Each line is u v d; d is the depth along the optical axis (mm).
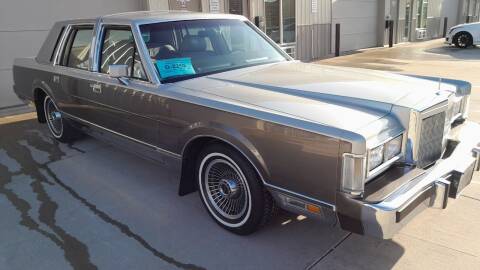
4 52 7891
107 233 3488
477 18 27562
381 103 2893
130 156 5242
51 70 5273
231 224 3391
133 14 4422
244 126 2984
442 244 3135
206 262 3064
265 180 2975
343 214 2609
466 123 3658
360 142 2465
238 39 4430
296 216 3602
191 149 3527
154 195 4145
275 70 3908
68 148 5617
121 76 3760
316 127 2641
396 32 19141
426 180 2738
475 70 10594
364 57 14477
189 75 3828
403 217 2541
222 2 11125
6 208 3963
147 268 3021
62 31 5242
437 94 3094
